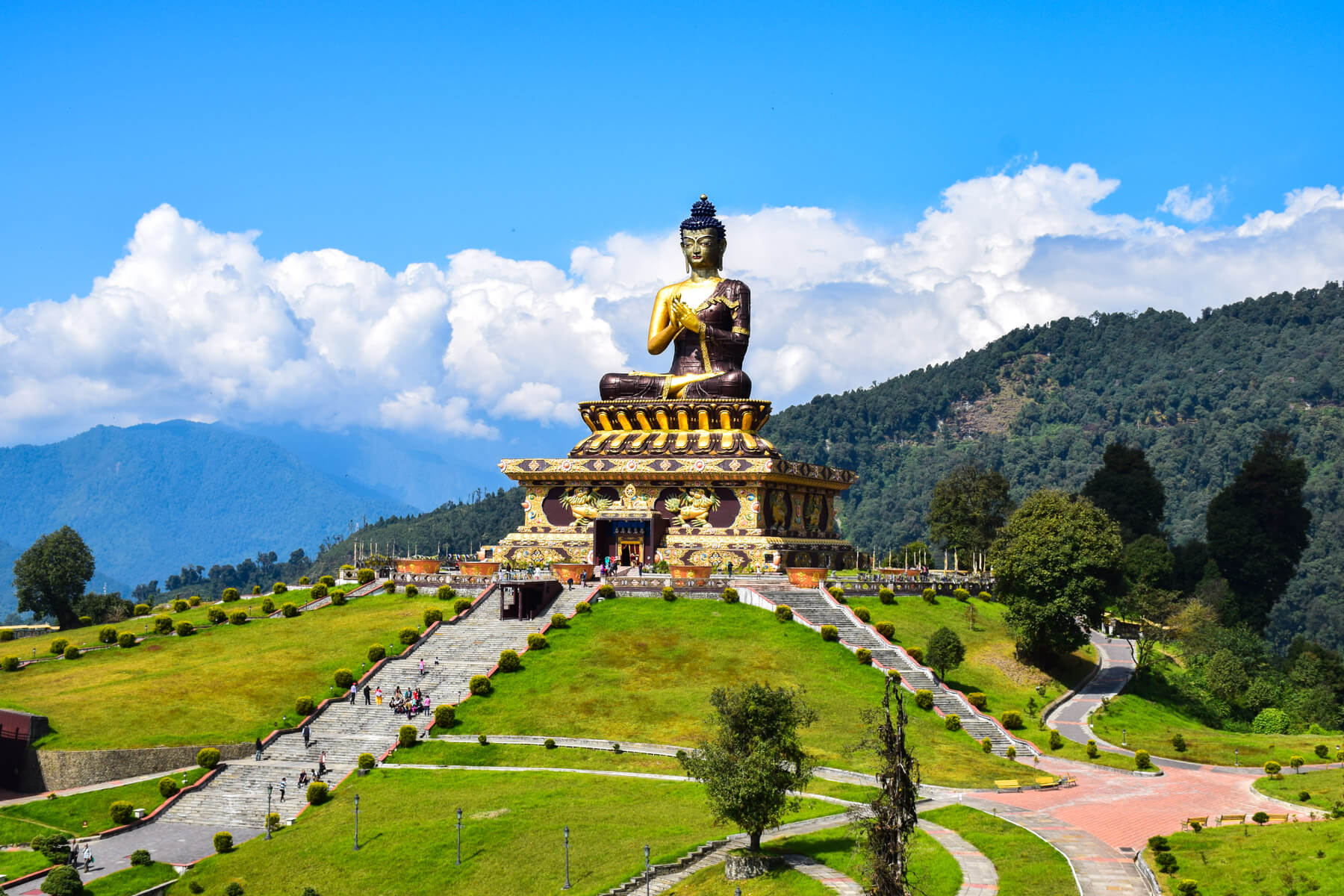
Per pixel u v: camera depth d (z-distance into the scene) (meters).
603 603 117.00
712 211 147.62
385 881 70.00
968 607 128.62
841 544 150.62
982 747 90.31
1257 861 59.47
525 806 78.31
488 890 67.75
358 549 146.62
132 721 94.44
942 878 61.06
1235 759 91.12
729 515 132.50
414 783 84.44
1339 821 65.12
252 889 71.56
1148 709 109.94
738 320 143.00
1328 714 117.56
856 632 111.25
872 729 63.59
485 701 96.75
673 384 140.75
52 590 141.00
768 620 111.81
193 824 83.25
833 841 68.50
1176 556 175.75
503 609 114.31
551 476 137.38
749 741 67.19
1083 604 108.75
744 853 65.88
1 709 92.94
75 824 82.75
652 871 66.19
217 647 112.50
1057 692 109.69
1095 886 58.94
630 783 82.19
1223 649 124.31
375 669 104.38
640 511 132.62
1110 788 80.44
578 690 97.75
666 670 101.12
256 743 92.19
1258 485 167.12
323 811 81.12
